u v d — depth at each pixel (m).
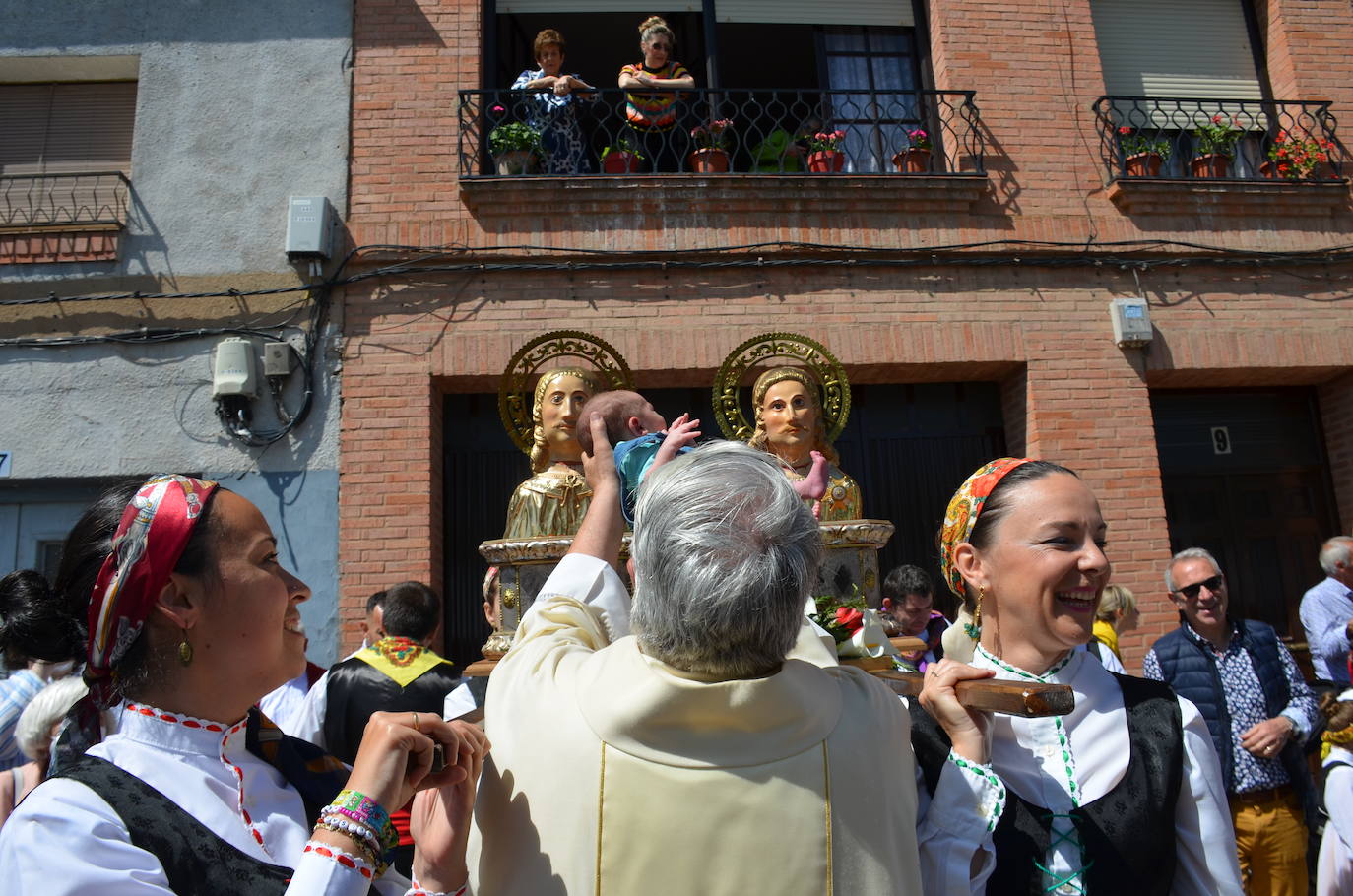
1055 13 6.45
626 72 6.02
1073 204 6.12
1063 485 1.66
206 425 5.45
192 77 5.91
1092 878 1.46
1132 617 4.21
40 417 5.43
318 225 5.54
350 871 1.08
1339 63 6.71
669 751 1.10
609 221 5.77
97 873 1.07
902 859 1.15
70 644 1.37
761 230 5.85
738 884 1.04
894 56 6.70
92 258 5.62
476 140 5.89
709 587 1.11
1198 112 6.77
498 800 1.19
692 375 5.76
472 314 5.60
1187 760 1.57
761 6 6.64
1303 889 3.41
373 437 5.42
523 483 2.62
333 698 3.08
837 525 2.14
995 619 1.72
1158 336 5.98
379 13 6.05
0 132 6.07
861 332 5.76
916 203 5.95
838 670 1.28
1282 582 6.29
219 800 1.23
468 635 5.61
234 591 1.30
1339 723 2.95
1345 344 6.09
